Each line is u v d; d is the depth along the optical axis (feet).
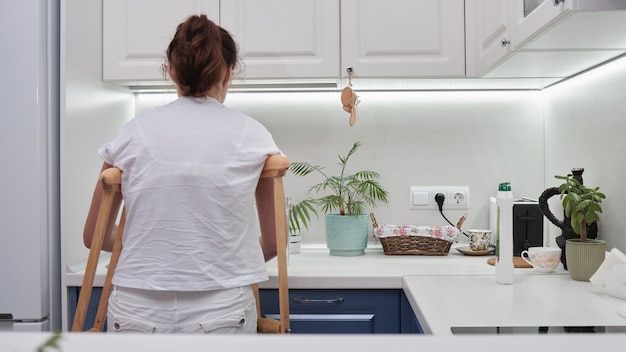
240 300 3.96
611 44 4.76
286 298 4.18
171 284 3.82
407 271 5.62
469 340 1.31
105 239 4.52
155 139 3.98
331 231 6.68
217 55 4.20
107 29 6.46
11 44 5.49
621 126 5.26
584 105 6.08
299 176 7.38
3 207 5.50
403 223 7.36
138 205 3.92
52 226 5.67
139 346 1.24
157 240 3.86
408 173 7.36
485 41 5.86
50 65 5.65
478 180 7.34
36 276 5.50
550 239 6.42
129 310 3.88
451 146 7.36
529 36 4.48
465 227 7.34
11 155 5.50
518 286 4.87
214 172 3.92
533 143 7.31
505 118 7.34
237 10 6.34
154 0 6.41
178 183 3.87
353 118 6.30
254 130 4.22
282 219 4.19
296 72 6.33
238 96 7.39
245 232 4.08
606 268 4.60
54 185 5.71
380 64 6.31
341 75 6.33
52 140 5.67
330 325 5.45
